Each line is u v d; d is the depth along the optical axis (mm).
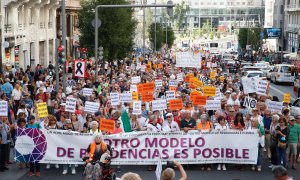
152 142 17047
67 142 16750
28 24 51844
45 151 16594
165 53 95125
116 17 51562
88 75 35031
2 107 17031
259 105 20375
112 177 13695
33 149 16422
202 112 19750
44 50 59156
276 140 17562
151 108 20750
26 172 17094
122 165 17969
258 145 17234
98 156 14508
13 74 35875
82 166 17922
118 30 51750
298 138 17812
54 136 16672
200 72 44656
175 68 48781
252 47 109250
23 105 19719
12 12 45844
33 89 30297
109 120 16781
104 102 22516
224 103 22094
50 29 60375
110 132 17078
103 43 51625
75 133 16766
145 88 23750
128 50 54875
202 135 17141
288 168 17984
